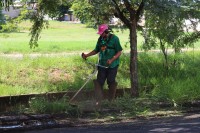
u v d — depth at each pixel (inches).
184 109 462.6
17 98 447.5
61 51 824.3
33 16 512.7
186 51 762.8
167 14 464.4
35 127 373.7
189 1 490.3
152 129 358.9
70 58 636.7
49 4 494.0
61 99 452.1
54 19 525.0
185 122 392.2
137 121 402.9
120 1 490.6
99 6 463.2
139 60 634.2
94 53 455.5
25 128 369.7
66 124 386.0
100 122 398.0
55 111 419.2
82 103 442.0
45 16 518.3
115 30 566.9
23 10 513.0
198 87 512.1
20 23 535.8
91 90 489.4
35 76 545.0
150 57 653.9
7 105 441.1
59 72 573.0
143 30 563.5
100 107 441.1
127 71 591.2
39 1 498.3
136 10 500.4
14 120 390.9
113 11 489.7
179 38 587.5
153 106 461.7
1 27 555.5
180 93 486.3
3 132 359.9
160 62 641.0
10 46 871.1
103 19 506.6
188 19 534.3
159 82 541.6
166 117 423.2
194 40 595.2
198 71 607.2
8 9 484.4
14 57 671.8
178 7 464.4
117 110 438.3
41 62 601.6
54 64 600.7
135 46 498.3
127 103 458.6
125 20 495.8
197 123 386.0
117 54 445.7
